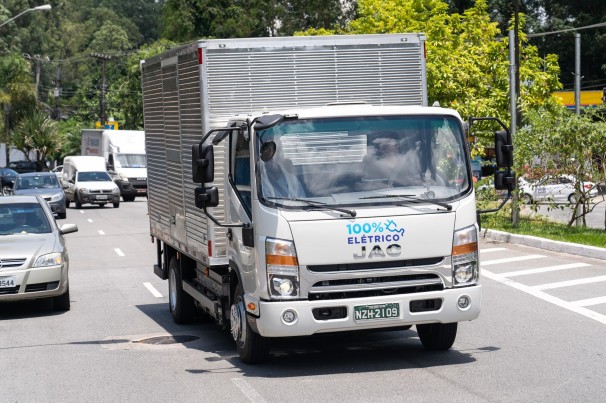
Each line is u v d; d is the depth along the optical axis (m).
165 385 11.04
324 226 10.86
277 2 87.56
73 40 142.88
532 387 10.22
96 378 11.62
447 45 32.62
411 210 11.05
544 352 12.22
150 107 17.00
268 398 10.15
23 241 17.44
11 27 113.31
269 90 13.18
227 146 12.36
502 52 33.09
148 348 13.72
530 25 64.81
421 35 13.73
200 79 13.00
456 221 11.23
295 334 10.80
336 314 10.86
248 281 11.45
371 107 11.48
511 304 16.38
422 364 11.73
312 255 10.83
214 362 12.39
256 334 11.75
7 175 68.25
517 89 29.06
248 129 11.30
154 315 17.05
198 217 13.54
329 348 13.13
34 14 130.12
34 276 16.88
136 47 152.62
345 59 13.44
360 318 10.84
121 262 26.47
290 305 10.76
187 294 15.76
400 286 10.99
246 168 11.54
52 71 138.00
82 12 157.50
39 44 132.75
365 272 10.90
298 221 10.86
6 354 13.52
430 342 12.55
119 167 62.69
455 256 11.20
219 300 13.15
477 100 31.69
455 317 11.19
